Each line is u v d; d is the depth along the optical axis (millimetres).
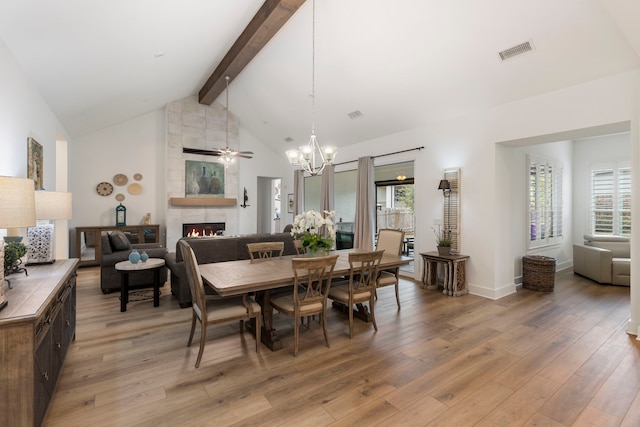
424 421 1855
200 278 2531
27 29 2658
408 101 4840
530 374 2375
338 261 3461
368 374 2367
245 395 2098
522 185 5230
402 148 5633
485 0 3043
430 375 2357
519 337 3041
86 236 6344
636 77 3045
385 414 1917
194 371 2395
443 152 4969
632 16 2352
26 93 3324
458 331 3189
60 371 2223
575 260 5887
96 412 1903
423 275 4898
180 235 7297
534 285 4770
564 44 3156
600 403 2029
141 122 7148
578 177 6719
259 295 3029
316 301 2814
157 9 3123
